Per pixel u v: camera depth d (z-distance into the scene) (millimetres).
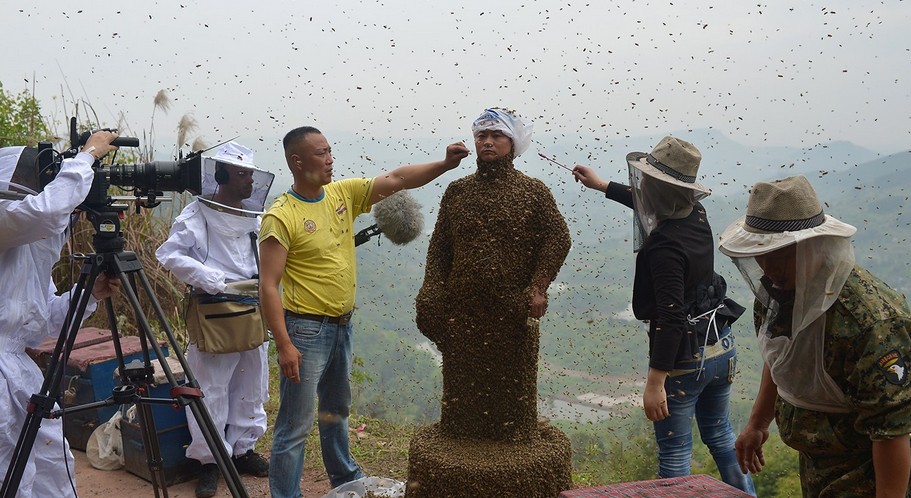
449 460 3311
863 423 1941
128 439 4578
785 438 2223
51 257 3189
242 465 4602
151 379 3215
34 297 3088
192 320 4172
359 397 5742
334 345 3783
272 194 4273
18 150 2930
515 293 3369
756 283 2195
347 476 4094
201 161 3129
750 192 2111
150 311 7176
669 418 3213
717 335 3191
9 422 2941
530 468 3281
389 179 3824
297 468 3705
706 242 3139
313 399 3686
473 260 3367
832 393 2021
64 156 2994
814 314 1945
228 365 4332
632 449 4840
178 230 4293
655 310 3127
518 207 3346
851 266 1929
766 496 4852
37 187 2941
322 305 3672
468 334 3439
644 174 3088
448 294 3482
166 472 4469
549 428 3668
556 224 3357
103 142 3057
